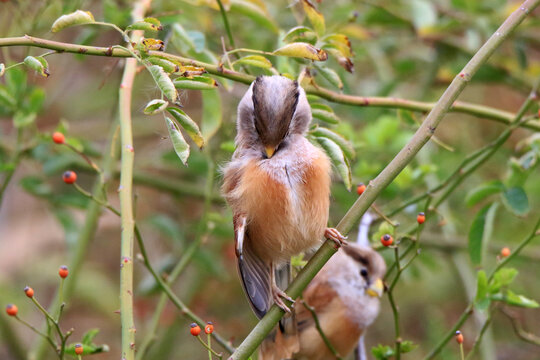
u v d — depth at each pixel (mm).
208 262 11836
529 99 8914
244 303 14430
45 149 11414
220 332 13672
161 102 5789
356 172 10711
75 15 6082
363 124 13008
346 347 9867
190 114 13703
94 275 14938
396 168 6523
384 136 11094
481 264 8906
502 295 7770
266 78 7316
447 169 13078
